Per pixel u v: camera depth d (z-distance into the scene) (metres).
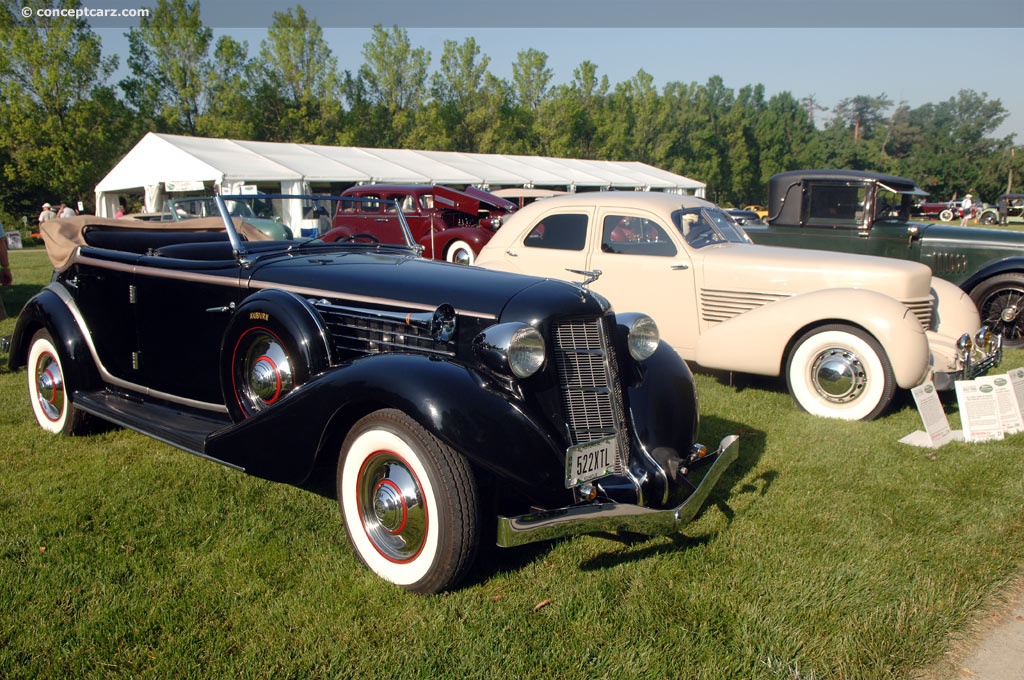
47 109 33.88
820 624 2.65
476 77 49.09
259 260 3.95
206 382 4.00
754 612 2.70
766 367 5.53
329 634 2.56
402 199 14.68
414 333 3.35
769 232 8.62
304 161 25.22
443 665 2.40
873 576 2.97
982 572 3.02
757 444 4.66
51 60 33.50
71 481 3.89
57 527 3.32
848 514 3.58
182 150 21.94
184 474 4.00
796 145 78.50
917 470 4.18
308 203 4.69
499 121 48.88
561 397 3.14
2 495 3.69
